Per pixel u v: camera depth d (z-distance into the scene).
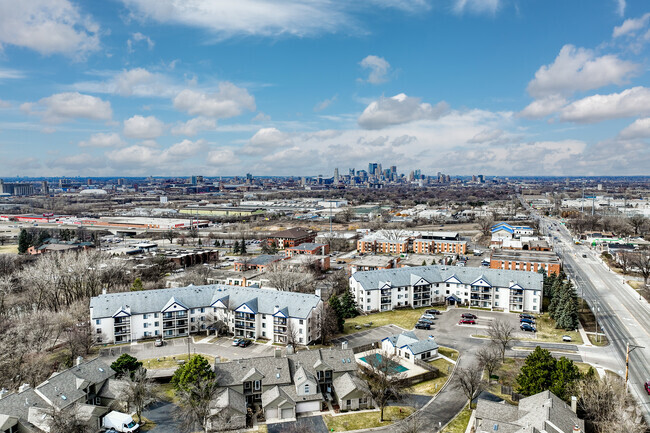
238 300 142.00
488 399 98.00
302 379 96.56
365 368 111.25
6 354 108.62
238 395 94.31
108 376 100.19
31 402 84.56
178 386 97.12
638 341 131.88
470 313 160.38
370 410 96.38
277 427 89.69
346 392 96.69
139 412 89.94
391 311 165.88
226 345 131.75
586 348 126.50
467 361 118.69
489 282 165.75
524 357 120.38
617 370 111.50
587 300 174.88
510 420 79.56
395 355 121.06
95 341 131.12
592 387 84.62
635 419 81.19
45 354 121.31
